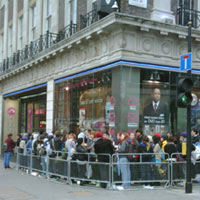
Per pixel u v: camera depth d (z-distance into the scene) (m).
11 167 17.61
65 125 17.66
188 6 15.66
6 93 27.23
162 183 11.24
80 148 11.42
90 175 10.94
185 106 9.88
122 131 13.20
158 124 14.16
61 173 12.10
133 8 14.12
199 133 15.04
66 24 19.11
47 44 19.92
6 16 30.03
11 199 9.06
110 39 14.14
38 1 23.06
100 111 14.73
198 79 15.38
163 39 14.41
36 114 24.02
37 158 14.05
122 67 13.34
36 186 11.26
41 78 20.69
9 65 27.25
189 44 10.19
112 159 10.45
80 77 16.47
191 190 9.95
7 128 27.92
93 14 15.84
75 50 16.91
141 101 13.78
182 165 11.27
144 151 11.04
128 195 9.59
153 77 14.12
